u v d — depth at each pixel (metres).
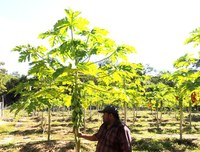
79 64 4.83
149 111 51.56
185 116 39.47
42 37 5.37
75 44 5.18
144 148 15.63
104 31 5.27
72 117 5.50
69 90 5.84
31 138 19.53
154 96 21.36
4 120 37.28
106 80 5.96
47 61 5.47
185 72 7.14
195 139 17.09
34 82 5.62
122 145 5.20
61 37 5.57
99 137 5.51
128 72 5.68
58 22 5.12
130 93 6.13
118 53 5.49
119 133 5.23
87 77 5.43
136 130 23.39
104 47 5.48
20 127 27.97
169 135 20.78
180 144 16.48
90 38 5.41
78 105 5.46
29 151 14.31
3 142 17.75
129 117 37.88
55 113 50.28
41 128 24.19
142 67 5.73
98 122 31.09
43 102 5.32
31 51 5.84
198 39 7.02
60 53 5.39
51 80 5.57
